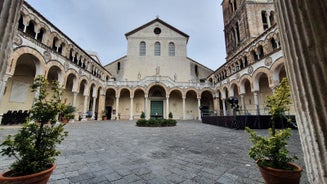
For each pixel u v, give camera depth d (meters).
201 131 11.41
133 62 33.19
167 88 28.36
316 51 1.52
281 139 2.63
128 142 7.22
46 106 2.78
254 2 21.86
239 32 23.64
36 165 2.36
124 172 3.71
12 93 15.10
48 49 13.77
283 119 12.30
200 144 6.82
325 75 1.45
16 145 2.35
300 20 1.66
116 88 27.61
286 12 1.81
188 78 33.28
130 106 29.28
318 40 1.52
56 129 2.73
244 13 22.19
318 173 1.46
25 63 16.12
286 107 2.90
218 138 8.35
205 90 28.81
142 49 34.62
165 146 6.42
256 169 3.85
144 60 33.50
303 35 1.62
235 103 14.53
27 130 2.60
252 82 16.69
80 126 14.22
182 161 4.51
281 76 16.59
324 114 1.44
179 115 30.61
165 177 3.44
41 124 2.67
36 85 2.85
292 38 1.72
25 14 11.84
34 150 2.41
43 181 2.34
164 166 4.11
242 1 22.84
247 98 21.94
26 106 16.25
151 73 32.81
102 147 6.18
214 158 4.79
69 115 3.02
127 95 30.52
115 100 30.14
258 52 16.23
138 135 9.40
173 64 33.75
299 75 1.65
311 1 1.63
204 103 32.16
